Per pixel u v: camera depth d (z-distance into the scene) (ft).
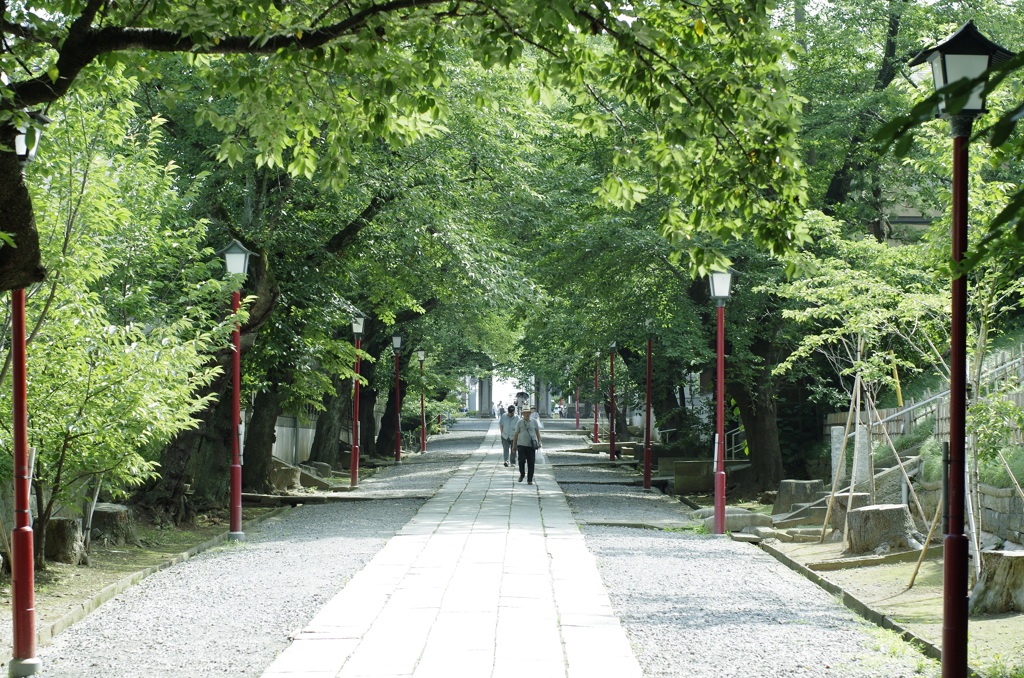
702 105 24.71
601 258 77.71
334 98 28.99
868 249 42.57
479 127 64.18
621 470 110.93
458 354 168.14
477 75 60.39
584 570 39.19
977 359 32.53
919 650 26.05
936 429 50.57
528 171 74.33
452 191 67.41
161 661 25.46
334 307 67.05
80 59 23.11
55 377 37.42
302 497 73.31
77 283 37.09
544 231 83.15
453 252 68.95
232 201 60.34
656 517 63.10
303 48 24.43
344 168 30.17
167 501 56.08
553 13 21.79
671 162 26.71
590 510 67.36
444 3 25.79
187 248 46.32
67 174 36.68
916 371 43.55
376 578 37.29
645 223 74.79
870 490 47.44
